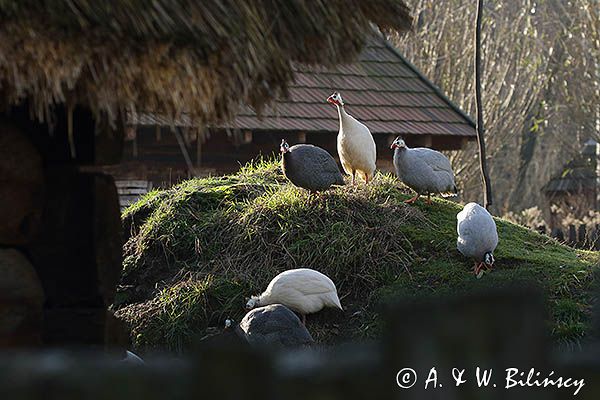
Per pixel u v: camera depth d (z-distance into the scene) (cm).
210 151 1977
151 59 516
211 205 1603
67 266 649
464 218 1423
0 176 617
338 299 1380
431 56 3319
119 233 676
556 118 4231
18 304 618
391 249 1482
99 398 429
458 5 3394
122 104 528
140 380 433
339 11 599
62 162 650
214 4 541
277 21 571
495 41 3403
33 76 492
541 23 3681
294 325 1284
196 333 1403
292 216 1516
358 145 1568
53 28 487
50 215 647
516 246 1531
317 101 2116
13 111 637
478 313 503
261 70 547
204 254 1523
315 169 1489
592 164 4494
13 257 621
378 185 1617
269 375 450
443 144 2202
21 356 438
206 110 538
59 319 642
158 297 1460
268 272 1460
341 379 462
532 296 519
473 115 3322
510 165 4281
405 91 2258
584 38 3778
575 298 1335
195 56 525
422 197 1633
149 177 1933
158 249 1549
